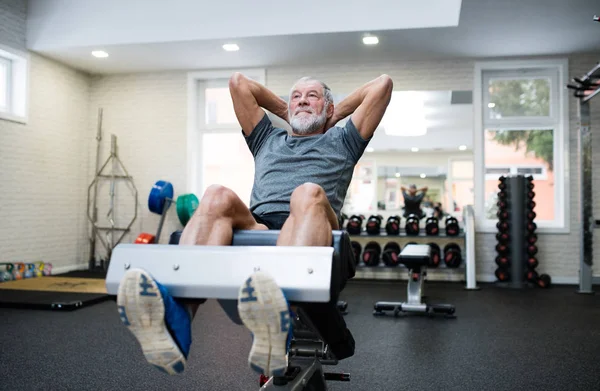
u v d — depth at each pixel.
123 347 3.01
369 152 6.64
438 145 6.37
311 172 1.67
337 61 6.28
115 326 3.55
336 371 2.58
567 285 5.81
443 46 5.71
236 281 1.17
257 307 1.01
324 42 5.57
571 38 5.43
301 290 1.14
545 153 6.19
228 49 5.81
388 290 5.47
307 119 1.77
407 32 5.24
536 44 5.62
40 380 2.40
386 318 3.99
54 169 6.27
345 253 1.33
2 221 5.51
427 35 5.34
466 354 2.91
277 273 1.16
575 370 2.60
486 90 6.24
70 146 6.54
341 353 1.61
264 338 1.06
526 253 5.70
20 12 5.71
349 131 1.73
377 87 1.73
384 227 6.57
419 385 2.36
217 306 4.44
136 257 1.23
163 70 6.66
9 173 5.60
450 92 6.20
